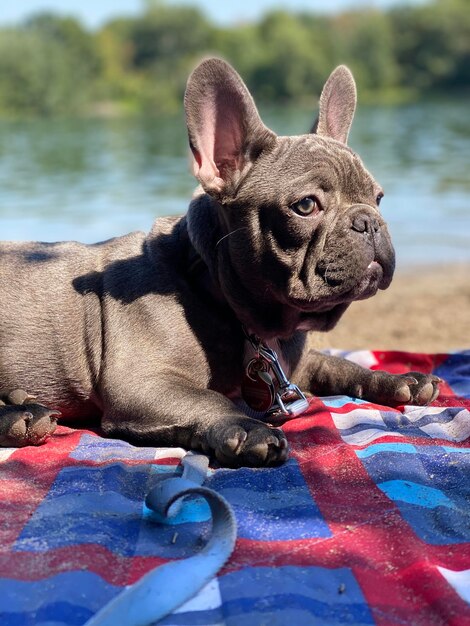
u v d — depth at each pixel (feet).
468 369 2.54
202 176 1.93
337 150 1.94
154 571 1.22
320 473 1.66
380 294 4.35
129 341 2.00
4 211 6.61
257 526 1.43
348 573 1.28
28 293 2.15
